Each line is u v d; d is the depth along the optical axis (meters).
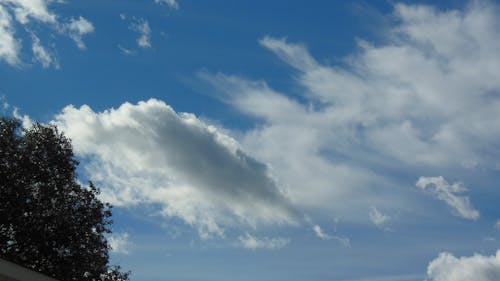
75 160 42.22
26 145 39.44
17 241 36.38
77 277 37.81
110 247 41.22
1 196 36.94
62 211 38.56
